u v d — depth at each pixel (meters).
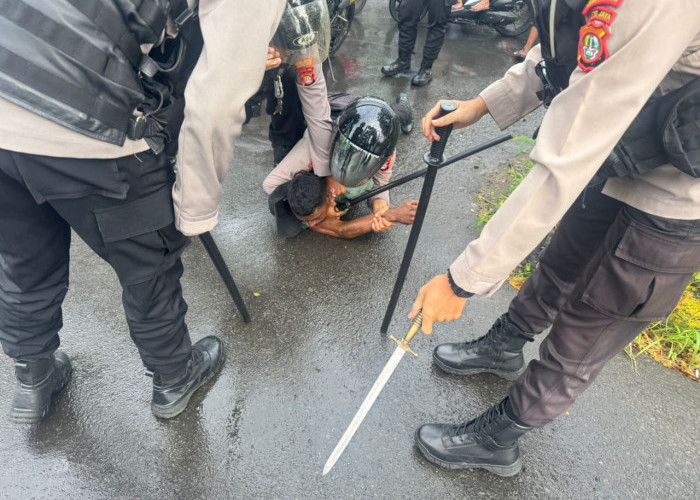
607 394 1.78
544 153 0.80
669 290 0.99
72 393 1.68
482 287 0.96
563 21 0.93
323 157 2.09
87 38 0.82
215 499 1.45
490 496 1.49
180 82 1.05
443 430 1.56
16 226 1.14
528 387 1.26
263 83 1.72
